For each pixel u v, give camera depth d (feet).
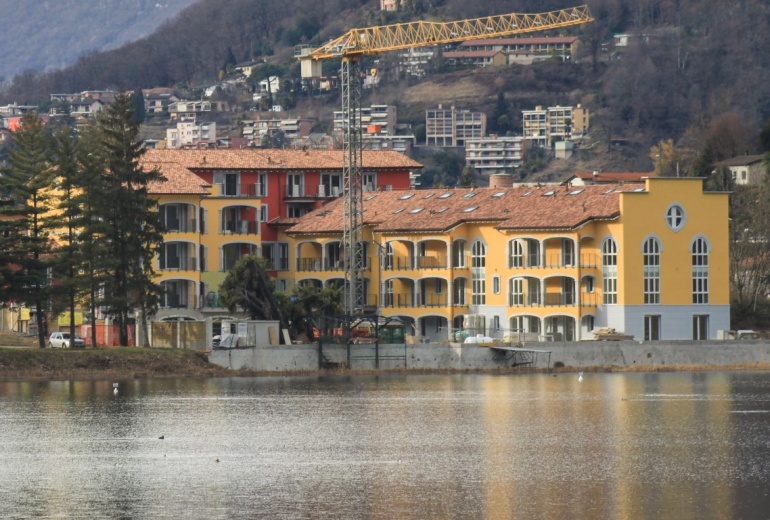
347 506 631.97
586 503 636.89
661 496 650.02
